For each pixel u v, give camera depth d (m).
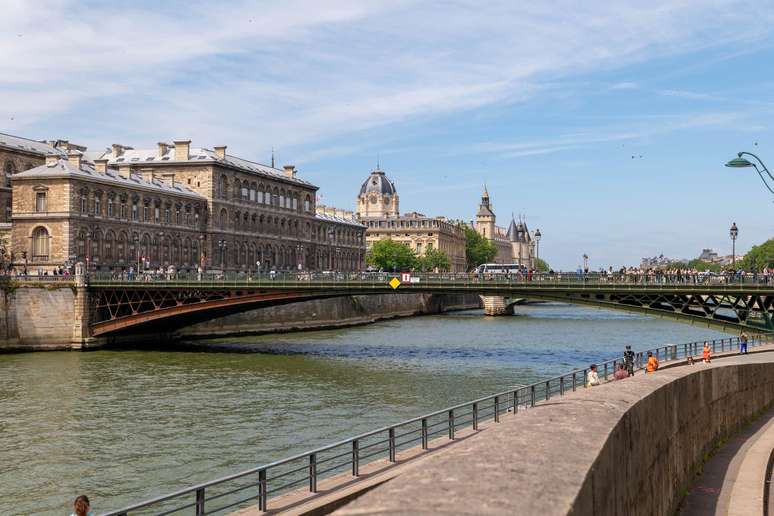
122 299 86.50
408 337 101.44
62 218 95.94
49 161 101.06
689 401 16.41
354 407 48.22
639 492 10.89
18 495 30.86
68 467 34.59
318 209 190.50
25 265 87.12
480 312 185.38
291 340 95.62
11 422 43.44
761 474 16.77
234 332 102.12
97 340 83.25
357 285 76.81
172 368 66.25
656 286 65.50
